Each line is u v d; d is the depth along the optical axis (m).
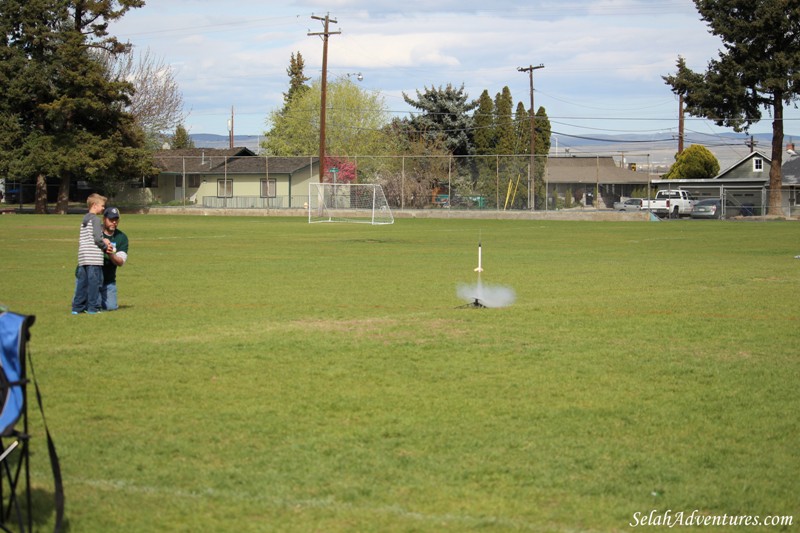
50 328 11.95
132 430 7.11
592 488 5.88
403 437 6.95
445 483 5.94
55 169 57.16
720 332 11.83
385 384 8.71
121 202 74.50
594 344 10.89
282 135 92.12
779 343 11.04
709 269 21.39
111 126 61.09
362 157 65.50
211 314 13.38
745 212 66.00
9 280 18.08
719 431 7.20
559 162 97.94
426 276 19.41
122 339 11.12
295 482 5.94
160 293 16.08
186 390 8.42
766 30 59.66
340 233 38.19
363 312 13.63
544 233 39.38
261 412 7.66
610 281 18.44
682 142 84.88
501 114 88.94
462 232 39.78
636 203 67.12
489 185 60.94
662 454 6.60
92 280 13.27
